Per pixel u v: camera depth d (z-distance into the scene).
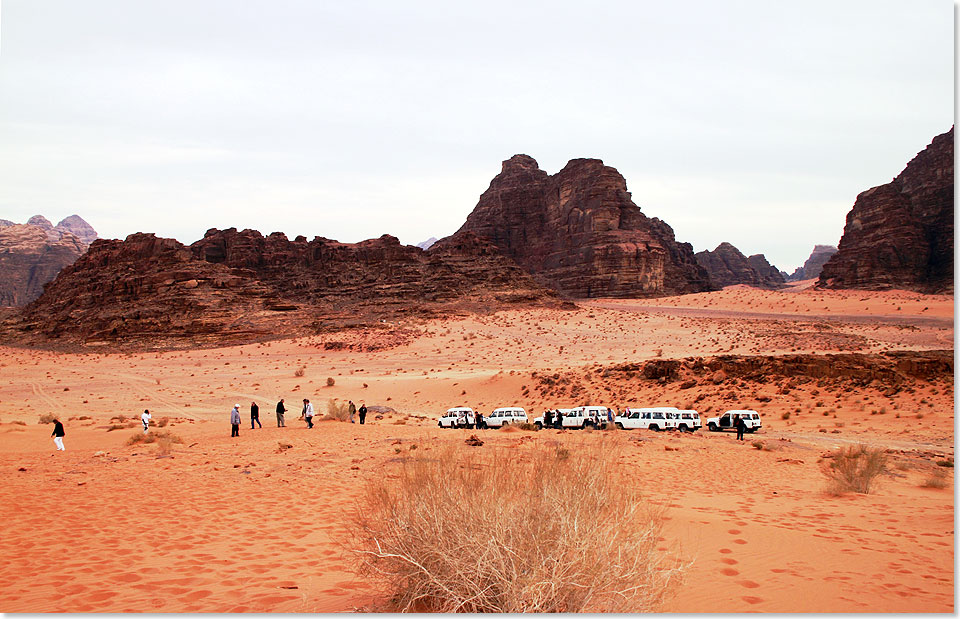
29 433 32.53
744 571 8.06
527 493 5.54
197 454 21.69
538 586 4.94
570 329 122.56
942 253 190.12
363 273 193.88
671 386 59.47
